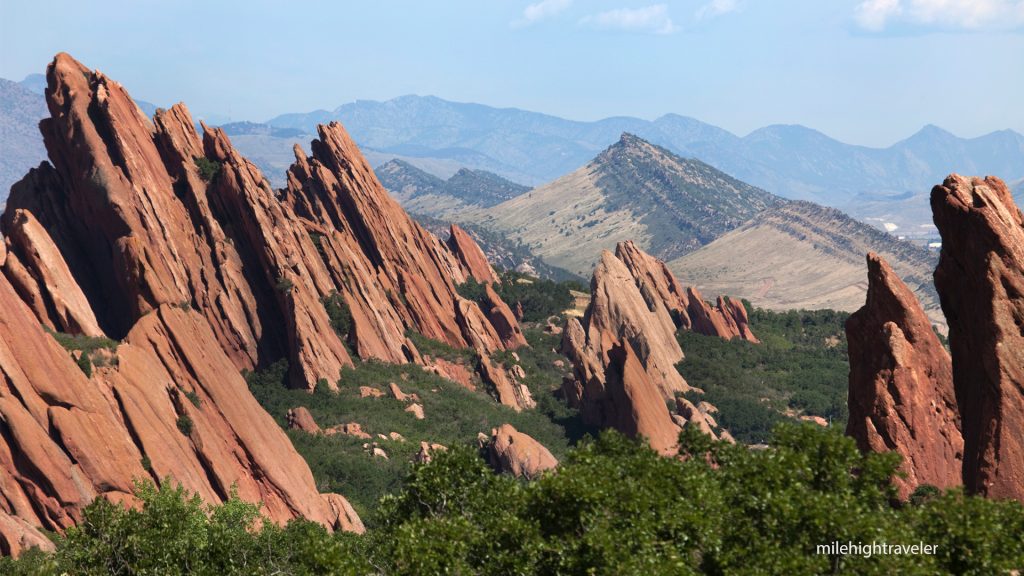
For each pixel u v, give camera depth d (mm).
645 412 159625
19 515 90188
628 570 48750
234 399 117375
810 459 56000
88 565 63688
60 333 126438
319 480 137125
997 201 69000
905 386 74312
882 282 76312
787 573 47312
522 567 52812
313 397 166500
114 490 95500
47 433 93812
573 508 54938
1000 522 51156
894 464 56344
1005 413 65000
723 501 53844
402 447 153000
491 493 63656
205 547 68688
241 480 112750
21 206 169250
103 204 165250
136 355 108312
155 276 158875
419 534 56562
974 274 68750
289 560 76750
